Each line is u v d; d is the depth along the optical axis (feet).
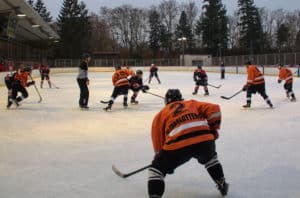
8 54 118.62
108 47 248.32
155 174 11.59
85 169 16.85
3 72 77.51
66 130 26.71
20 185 14.76
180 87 68.49
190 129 11.68
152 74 79.82
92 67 184.14
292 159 18.06
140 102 44.34
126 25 249.14
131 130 26.45
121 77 37.47
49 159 18.69
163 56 242.17
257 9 220.02
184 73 138.10
